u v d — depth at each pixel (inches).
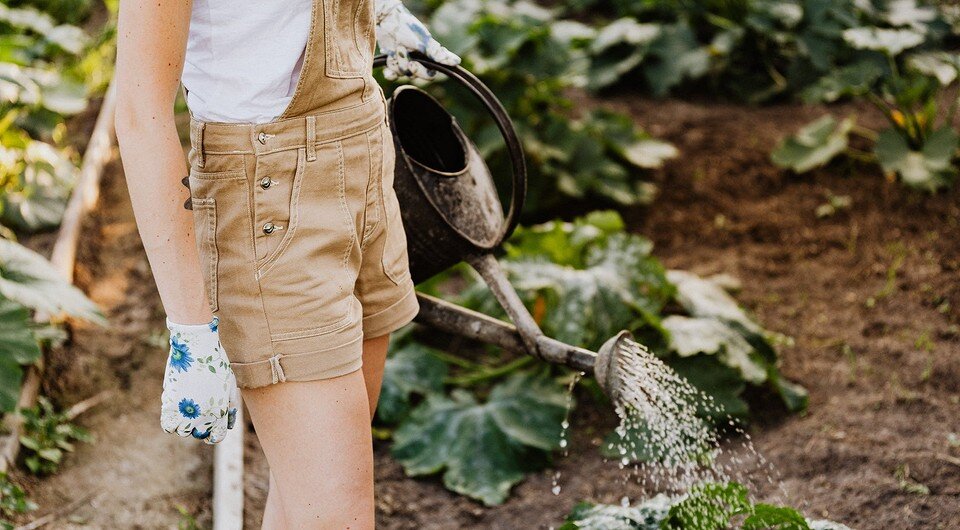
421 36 85.7
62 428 120.9
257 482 114.9
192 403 64.7
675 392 97.9
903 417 121.7
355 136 68.2
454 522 112.2
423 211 83.4
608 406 129.4
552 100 178.1
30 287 121.7
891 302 145.5
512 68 172.6
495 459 119.3
